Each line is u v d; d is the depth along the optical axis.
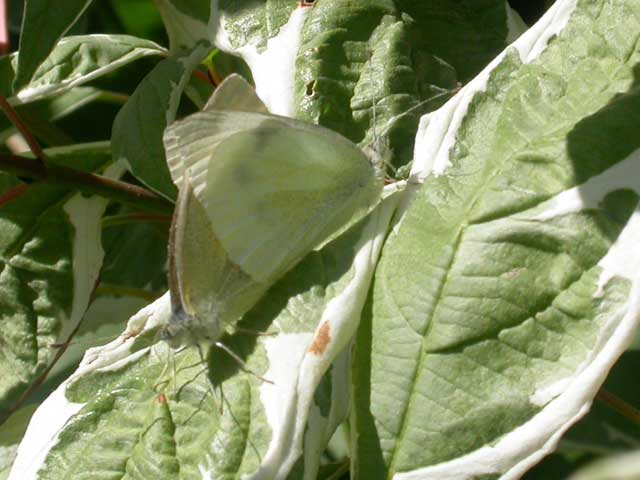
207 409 0.13
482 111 0.14
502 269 0.13
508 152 0.13
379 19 0.16
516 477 0.12
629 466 0.16
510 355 0.12
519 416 0.12
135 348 0.14
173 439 0.13
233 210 0.14
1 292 0.16
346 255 0.14
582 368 0.12
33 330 0.16
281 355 0.13
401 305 0.13
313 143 0.14
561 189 0.13
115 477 0.13
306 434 0.13
